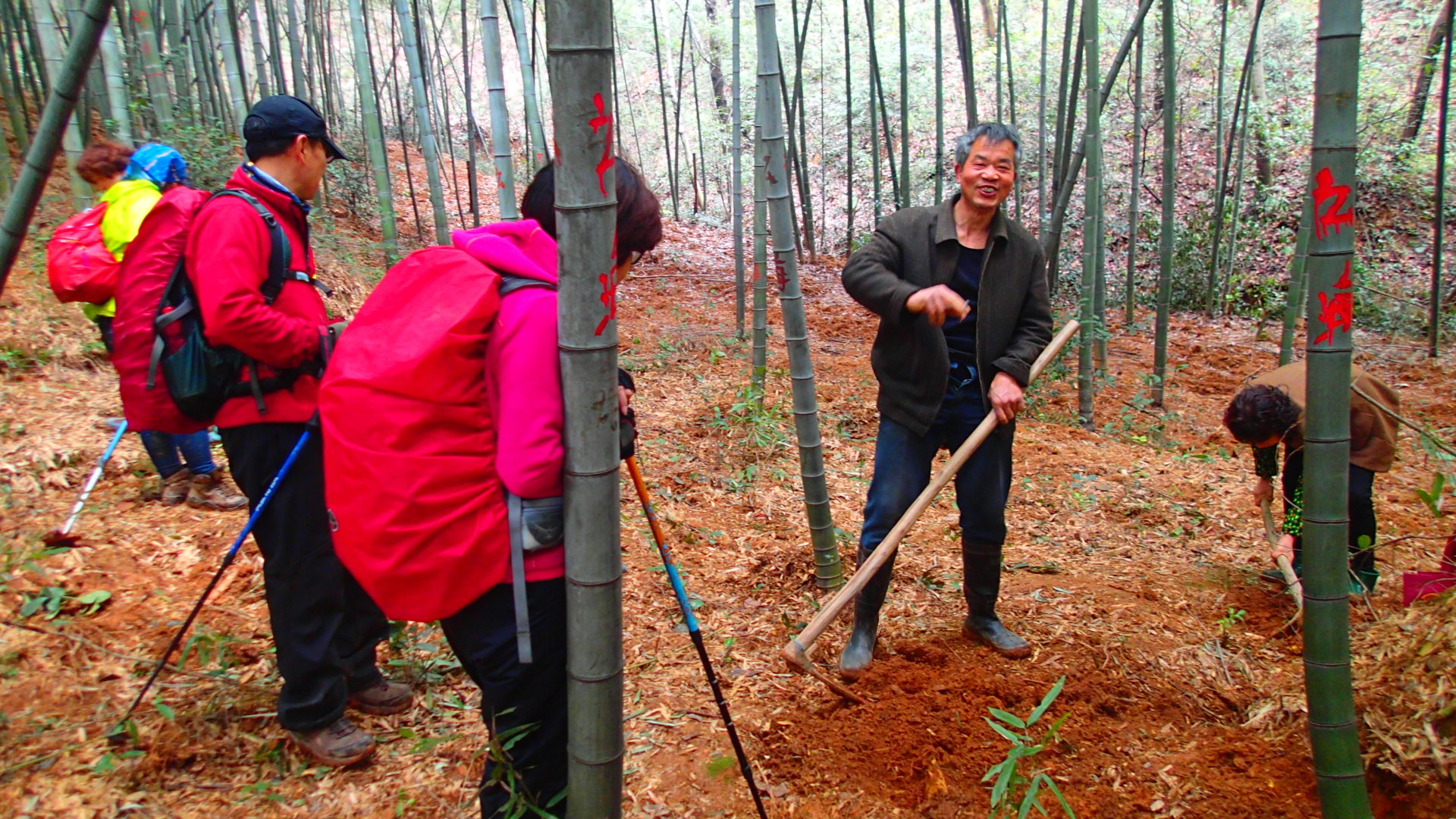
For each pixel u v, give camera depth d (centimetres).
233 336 235
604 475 176
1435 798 244
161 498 430
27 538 371
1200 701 315
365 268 844
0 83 776
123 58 907
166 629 331
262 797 260
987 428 311
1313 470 213
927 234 320
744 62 1788
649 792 269
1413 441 680
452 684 319
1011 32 1681
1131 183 1085
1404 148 1355
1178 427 744
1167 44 791
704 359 807
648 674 329
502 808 204
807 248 1342
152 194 396
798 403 380
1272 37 1484
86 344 576
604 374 172
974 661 338
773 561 423
